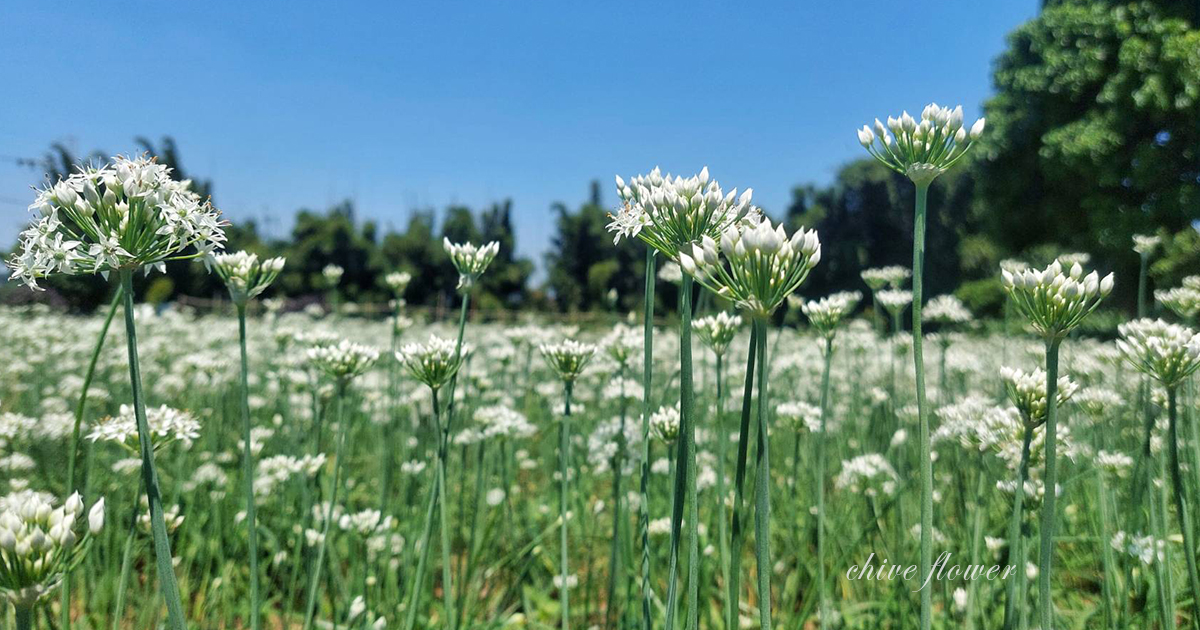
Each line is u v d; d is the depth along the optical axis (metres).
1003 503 3.68
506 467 4.55
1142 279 4.79
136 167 1.89
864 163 37.84
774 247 1.67
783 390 6.82
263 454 5.70
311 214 37.50
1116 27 19.95
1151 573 3.17
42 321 8.98
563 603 2.88
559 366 2.96
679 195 2.05
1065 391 2.20
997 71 24.12
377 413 6.17
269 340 9.27
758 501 1.70
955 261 33.22
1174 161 19.11
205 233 1.95
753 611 3.92
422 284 37.91
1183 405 3.61
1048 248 22.47
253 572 2.46
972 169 24.69
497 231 40.91
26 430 4.04
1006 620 2.39
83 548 1.74
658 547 3.82
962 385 6.12
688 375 1.93
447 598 2.78
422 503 4.88
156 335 8.97
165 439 2.64
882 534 3.89
